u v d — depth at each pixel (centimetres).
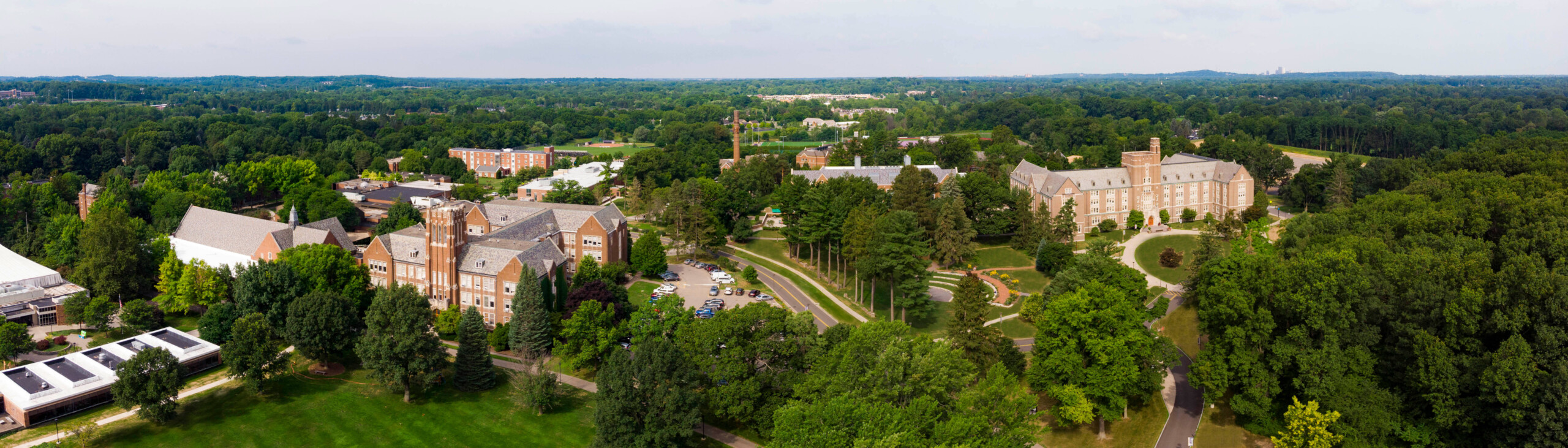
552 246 15462
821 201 18600
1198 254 15900
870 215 18550
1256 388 10888
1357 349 10900
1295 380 10775
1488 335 10556
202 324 13800
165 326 14862
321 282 14862
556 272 15000
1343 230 15925
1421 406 10638
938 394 9444
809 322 11225
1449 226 15088
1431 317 10706
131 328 14112
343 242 17362
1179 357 13662
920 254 15550
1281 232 17688
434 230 14938
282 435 11050
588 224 17738
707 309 15825
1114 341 10975
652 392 10325
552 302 14825
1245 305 11100
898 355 9306
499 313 14675
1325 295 10881
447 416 11669
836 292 17712
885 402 9119
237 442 10825
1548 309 9888
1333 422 9988
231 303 14388
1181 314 15338
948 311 16388
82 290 15175
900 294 17150
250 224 17525
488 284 14700
